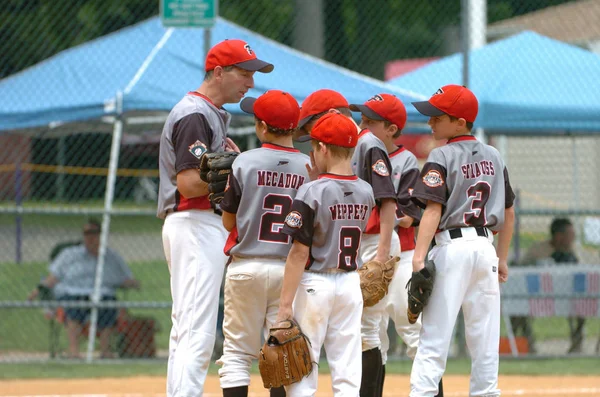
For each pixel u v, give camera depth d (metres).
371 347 18.47
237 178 15.92
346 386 15.84
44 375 26.83
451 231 17.08
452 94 17.39
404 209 19.53
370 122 19.31
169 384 16.80
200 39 31.73
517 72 32.09
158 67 29.72
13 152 57.31
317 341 15.67
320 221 15.44
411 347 19.98
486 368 17.16
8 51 42.47
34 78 31.11
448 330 16.94
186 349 16.52
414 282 16.84
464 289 17.00
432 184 16.84
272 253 15.94
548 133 35.00
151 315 39.19
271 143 16.36
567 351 32.12
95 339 32.31
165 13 27.44
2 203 66.31
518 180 59.88
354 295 15.95
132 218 69.31
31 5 43.19
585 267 31.31
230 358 16.52
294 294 15.35
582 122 30.62
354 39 68.56
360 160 18.09
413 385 16.98
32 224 68.69
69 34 45.59
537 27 59.78
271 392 17.42
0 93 30.59
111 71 31.14
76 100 29.73
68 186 68.81
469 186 17.03
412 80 34.31
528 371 27.70
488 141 35.22
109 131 36.25
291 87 30.31
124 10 64.38
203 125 16.50
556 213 30.59
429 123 18.09
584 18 57.44
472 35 42.56
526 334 31.70
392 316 19.98
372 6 72.50
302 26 42.88
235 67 17.02
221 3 66.38
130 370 27.81
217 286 16.81
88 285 31.34
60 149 52.78
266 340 15.54
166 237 16.95
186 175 16.30
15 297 43.91
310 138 17.11
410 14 75.31
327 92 18.17
